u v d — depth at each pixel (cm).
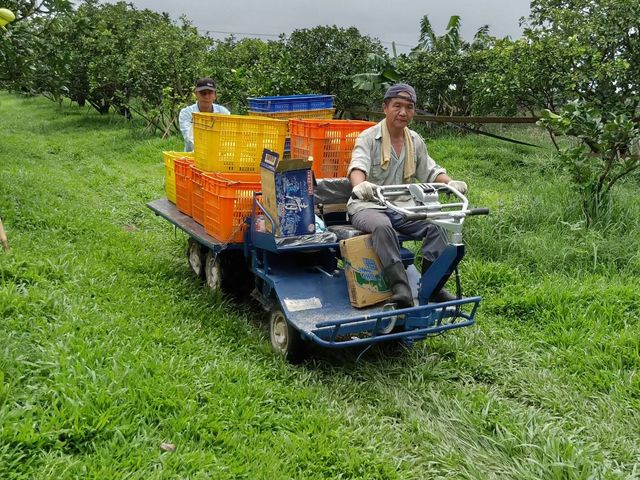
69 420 329
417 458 377
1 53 1002
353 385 454
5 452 299
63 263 573
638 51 1068
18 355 380
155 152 1475
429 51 1617
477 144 1406
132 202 971
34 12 1021
